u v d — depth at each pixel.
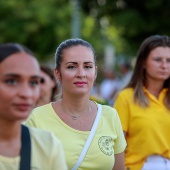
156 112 10.07
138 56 10.52
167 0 26.44
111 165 7.70
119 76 34.69
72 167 7.49
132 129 10.08
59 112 7.83
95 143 7.64
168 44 10.41
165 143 9.95
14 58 5.12
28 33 36.38
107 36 37.66
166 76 10.34
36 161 5.36
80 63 7.84
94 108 7.99
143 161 9.93
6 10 36.16
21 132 5.40
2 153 5.25
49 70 11.42
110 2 27.34
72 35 34.91
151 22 26.89
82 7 29.23
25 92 5.08
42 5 36.34
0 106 5.10
